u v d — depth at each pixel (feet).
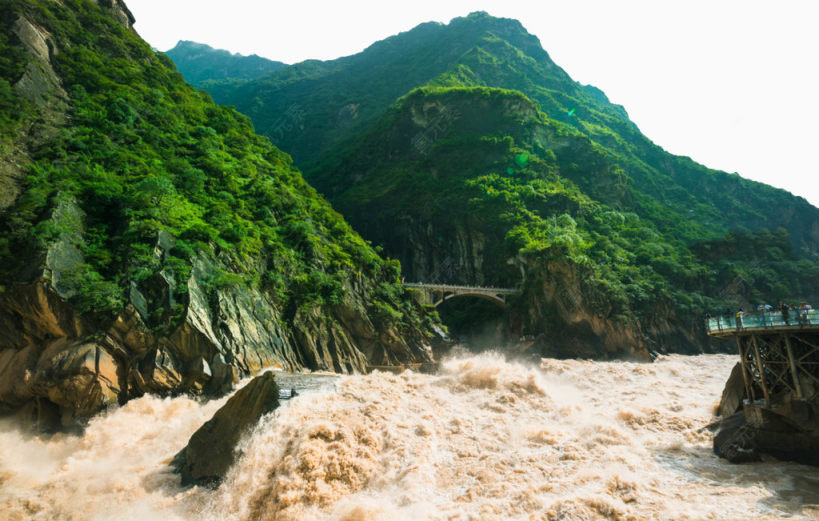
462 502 69.05
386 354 243.81
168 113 270.26
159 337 151.64
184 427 115.03
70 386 132.26
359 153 579.48
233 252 199.11
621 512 64.90
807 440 84.38
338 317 232.12
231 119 335.26
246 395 91.50
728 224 573.33
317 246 250.37
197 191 224.74
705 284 411.95
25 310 140.87
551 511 64.95
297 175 338.34
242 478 77.97
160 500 78.59
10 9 250.57
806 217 588.50
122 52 303.07
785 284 419.13
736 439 88.38
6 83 208.03
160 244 169.99
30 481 88.89
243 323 176.96
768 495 70.74
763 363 92.84
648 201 557.33
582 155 523.29
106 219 178.81
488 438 88.38
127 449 107.34
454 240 440.86
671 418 108.06
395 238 465.06
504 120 530.68
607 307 336.08
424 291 327.06
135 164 213.05
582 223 434.71
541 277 352.90
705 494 71.36
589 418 103.04
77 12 305.94
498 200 433.07
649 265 404.98
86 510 76.38
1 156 176.76
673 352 349.61
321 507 69.72
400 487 72.54
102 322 145.07
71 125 220.43
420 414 94.84
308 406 91.45
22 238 152.15
